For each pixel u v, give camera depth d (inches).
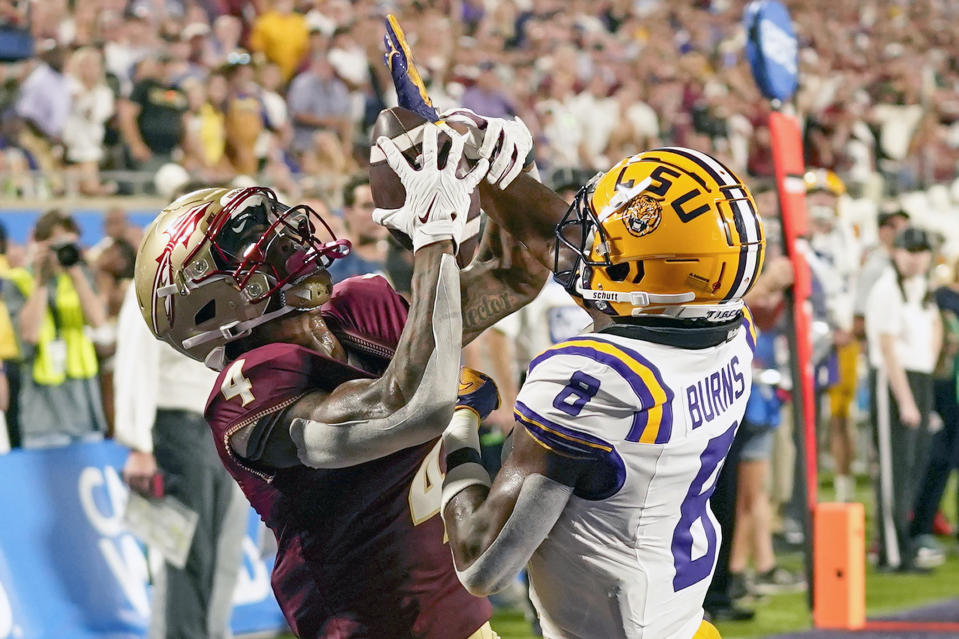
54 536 695.1
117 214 807.1
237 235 299.1
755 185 1120.2
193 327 302.5
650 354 279.3
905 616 805.9
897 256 968.3
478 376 319.3
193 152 1053.2
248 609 734.5
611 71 1610.5
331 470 292.2
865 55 2202.3
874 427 959.0
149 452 605.0
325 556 299.4
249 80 1113.4
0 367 753.0
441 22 1427.2
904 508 957.8
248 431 283.4
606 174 295.3
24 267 822.5
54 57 1059.3
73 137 1063.0
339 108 1234.0
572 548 288.2
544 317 726.5
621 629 290.7
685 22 2052.2
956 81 2150.6
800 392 715.4
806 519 722.2
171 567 619.2
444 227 274.2
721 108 1494.8
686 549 296.0
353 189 720.3
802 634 748.6
